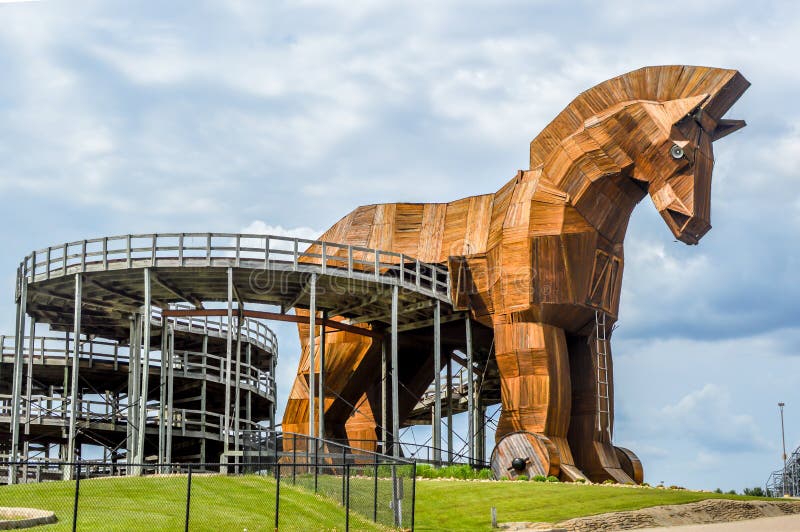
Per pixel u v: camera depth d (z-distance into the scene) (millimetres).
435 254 52969
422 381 58625
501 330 49188
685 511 37844
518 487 41406
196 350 65750
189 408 66812
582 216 48406
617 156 47500
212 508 31156
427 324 55062
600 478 49062
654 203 46625
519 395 48219
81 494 32250
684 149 45875
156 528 27641
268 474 41875
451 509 36875
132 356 52938
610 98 48219
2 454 59219
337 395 54500
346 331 53969
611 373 51344
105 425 52375
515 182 50844
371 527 31172
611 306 50750
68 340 57688
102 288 48688
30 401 51531
